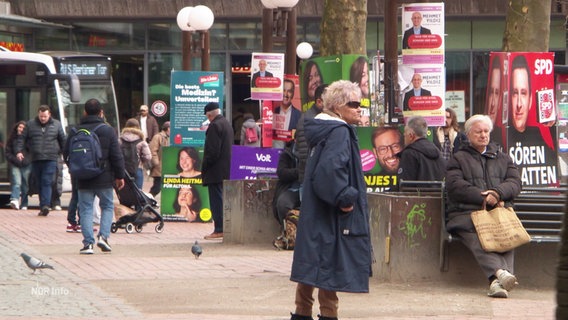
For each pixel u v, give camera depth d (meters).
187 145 39.56
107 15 67.50
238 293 21.17
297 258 16.73
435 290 21.66
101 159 28.17
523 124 24.20
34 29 67.94
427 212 22.25
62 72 50.62
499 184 21.56
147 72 68.88
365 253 16.80
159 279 23.25
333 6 34.91
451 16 65.88
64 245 30.62
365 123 29.92
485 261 21.06
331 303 17.17
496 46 66.44
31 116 48.19
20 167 44.69
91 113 28.39
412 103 26.55
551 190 23.09
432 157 24.39
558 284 9.84
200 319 18.02
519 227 21.12
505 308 19.56
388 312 19.00
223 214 31.86
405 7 26.50
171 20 68.31
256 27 68.25
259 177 33.50
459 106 66.81
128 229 35.25
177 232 35.78
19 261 26.33
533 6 33.50
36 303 19.80
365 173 28.42
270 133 37.94
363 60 29.83
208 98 39.28
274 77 36.06
